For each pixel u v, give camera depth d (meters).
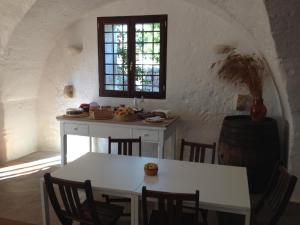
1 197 3.29
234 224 2.60
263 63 3.59
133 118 3.66
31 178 3.80
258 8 2.42
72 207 1.98
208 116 4.01
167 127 3.46
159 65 4.10
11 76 4.16
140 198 1.97
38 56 4.41
